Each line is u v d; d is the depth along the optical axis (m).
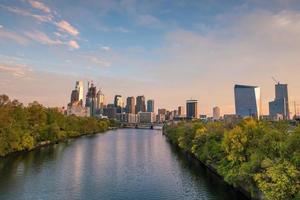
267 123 76.62
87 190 68.44
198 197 63.53
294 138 48.00
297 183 42.97
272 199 43.22
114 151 134.38
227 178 62.69
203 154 88.19
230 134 65.88
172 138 169.50
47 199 61.66
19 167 92.00
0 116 116.31
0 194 64.12
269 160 49.59
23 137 124.00
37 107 160.25
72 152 127.94
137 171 89.31
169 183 75.06
